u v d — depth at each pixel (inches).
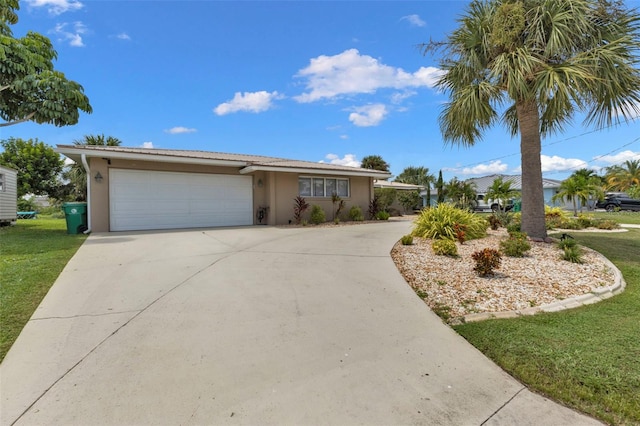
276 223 514.0
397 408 75.8
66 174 983.0
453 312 143.1
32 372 87.3
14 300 139.1
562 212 547.5
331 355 100.0
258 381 85.3
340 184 599.2
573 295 165.9
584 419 73.7
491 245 287.9
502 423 71.8
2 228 460.1
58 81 357.1
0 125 366.6
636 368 94.3
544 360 98.8
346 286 170.9
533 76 244.2
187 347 102.8
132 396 78.0
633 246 310.8
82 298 143.9
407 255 250.1
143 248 267.6
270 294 155.8
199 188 469.1
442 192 951.6
